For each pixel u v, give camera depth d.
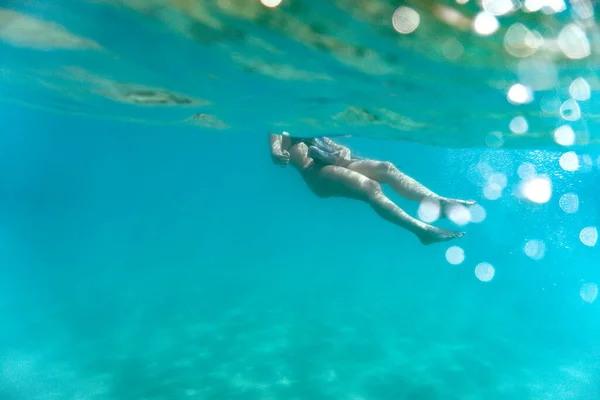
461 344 10.65
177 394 8.03
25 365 9.54
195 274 20.92
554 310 13.81
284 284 18.19
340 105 6.57
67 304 14.77
